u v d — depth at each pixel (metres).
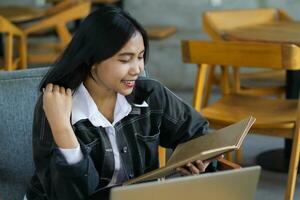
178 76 5.67
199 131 1.83
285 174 3.46
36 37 5.43
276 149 3.85
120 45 1.48
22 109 2.01
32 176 1.94
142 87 1.77
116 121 1.67
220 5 5.65
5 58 4.39
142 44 1.52
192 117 1.84
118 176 1.69
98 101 1.66
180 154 1.57
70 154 1.47
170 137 1.85
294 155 2.79
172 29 5.66
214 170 1.68
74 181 1.48
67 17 4.55
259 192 3.21
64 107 1.51
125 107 1.68
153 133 1.78
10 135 2.00
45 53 4.93
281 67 2.77
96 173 1.54
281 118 2.88
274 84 3.75
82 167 1.47
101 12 1.51
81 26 1.53
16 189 2.03
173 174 1.61
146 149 1.75
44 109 1.51
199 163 1.59
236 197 1.30
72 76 1.57
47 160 1.57
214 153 1.42
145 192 1.19
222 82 3.47
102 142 1.64
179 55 5.60
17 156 2.02
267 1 5.54
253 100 3.25
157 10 5.79
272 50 2.75
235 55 2.84
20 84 2.02
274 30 3.71
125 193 1.18
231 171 1.26
